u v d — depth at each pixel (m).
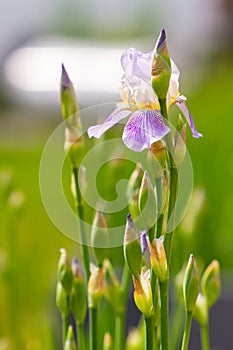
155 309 0.82
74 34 9.37
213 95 2.65
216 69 3.70
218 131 2.15
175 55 5.07
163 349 0.79
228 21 4.55
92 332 0.90
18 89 5.98
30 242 2.04
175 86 0.80
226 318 1.49
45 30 8.91
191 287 0.82
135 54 0.81
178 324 1.10
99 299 0.90
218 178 2.04
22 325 1.54
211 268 0.99
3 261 1.36
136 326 1.52
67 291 0.92
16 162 3.63
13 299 1.37
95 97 5.05
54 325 1.52
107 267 0.99
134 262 0.78
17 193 1.35
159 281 0.78
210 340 1.49
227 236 1.92
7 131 5.86
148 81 0.80
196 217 1.14
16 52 6.47
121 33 9.34
